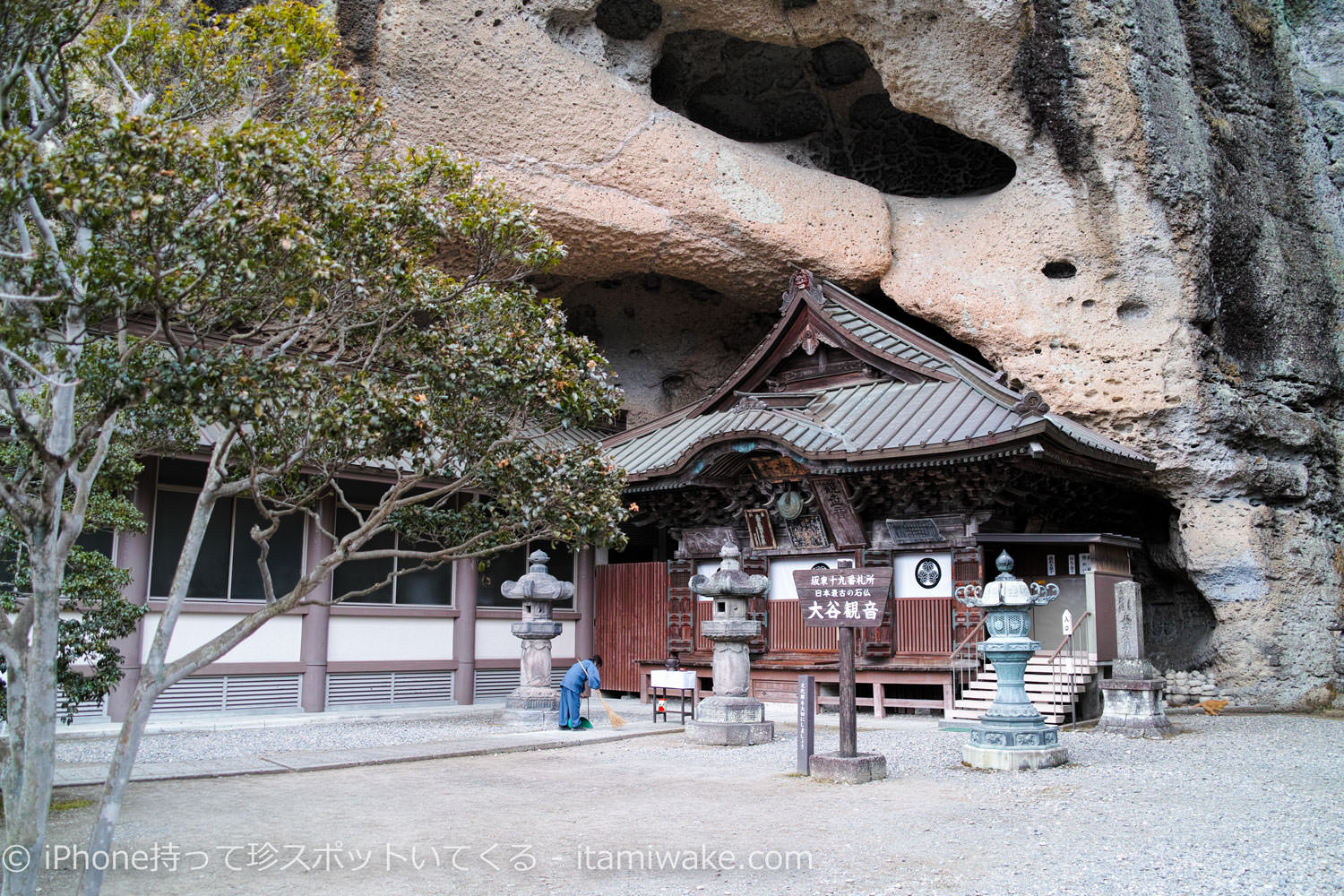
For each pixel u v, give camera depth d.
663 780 10.44
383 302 7.12
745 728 13.36
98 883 5.09
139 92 7.77
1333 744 13.02
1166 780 10.18
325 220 6.40
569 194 17.75
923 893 6.08
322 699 16.94
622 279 22.62
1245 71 20.67
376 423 6.19
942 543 17.16
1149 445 18.25
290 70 7.93
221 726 15.16
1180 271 18.16
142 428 8.77
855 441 16.58
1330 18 23.09
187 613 15.70
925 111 19.59
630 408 23.91
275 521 6.95
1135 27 18.39
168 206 5.51
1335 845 7.30
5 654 5.52
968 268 19.62
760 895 6.08
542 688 16.11
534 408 7.43
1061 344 18.66
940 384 17.81
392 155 7.97
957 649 16.03
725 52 21.42
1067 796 9.35
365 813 8.72
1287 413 18.97
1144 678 14.20
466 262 17.28
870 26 18.81
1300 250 20.39
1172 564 19.73
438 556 7.42
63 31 6.29
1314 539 18.86
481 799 9.37
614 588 21.81
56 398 5.65
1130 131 17.94
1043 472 16.12
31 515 5.42
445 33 16.66
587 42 18.86
